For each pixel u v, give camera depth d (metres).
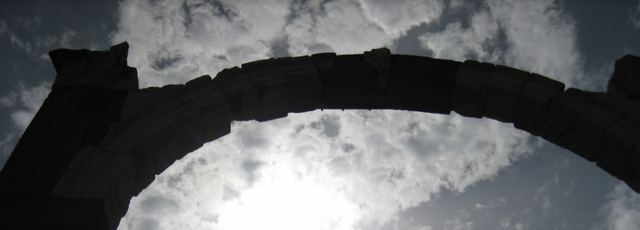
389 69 17.23
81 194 13.39
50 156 14.12
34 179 13.56
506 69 17.00
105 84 16.09
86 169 13.97
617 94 15.89
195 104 16.02
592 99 15.96
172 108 15.80
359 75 17.42
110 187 13.84
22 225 12.62
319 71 17.27
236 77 16.88
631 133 15.06
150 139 15.03
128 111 15.59
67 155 14.22
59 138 14.57
